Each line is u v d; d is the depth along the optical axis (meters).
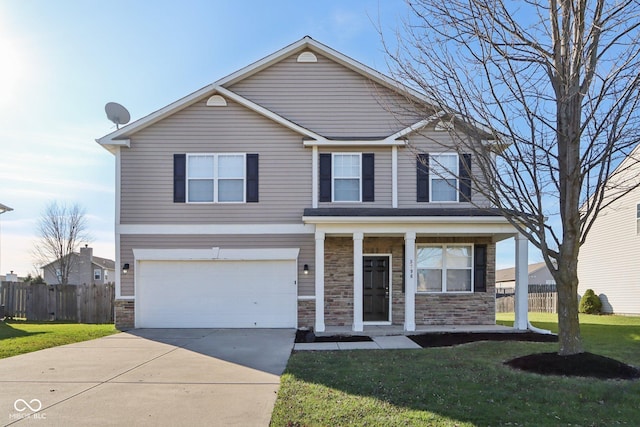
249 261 12.70
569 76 6.86
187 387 6.33
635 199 18.58
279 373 7.14
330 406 5.34
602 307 20.52
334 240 12.92
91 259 39.50
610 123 6.96
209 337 10.84
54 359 8.25
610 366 6.70
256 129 12.88
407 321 11.48
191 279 12.66
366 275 13.05
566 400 5.50
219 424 4.86
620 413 5.08
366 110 13.16
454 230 11.57
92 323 15.88
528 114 7.15
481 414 5.02
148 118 12.59
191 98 12.69
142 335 11.21
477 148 9.10
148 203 12.65
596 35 6.77
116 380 6.72
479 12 6.88
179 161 12.76
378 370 7.13
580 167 7.14
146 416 5.13
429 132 12.78
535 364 7.02
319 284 11.42
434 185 12.84
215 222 12.66
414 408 5.24
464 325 12.80
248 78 13.29
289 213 12.72
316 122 13.16
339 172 12.91
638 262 18.39
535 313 21.41
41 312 16.69
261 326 12.55
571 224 7.25
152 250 12.57
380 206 12.76
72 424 4.88
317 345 9.77
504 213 7.61
